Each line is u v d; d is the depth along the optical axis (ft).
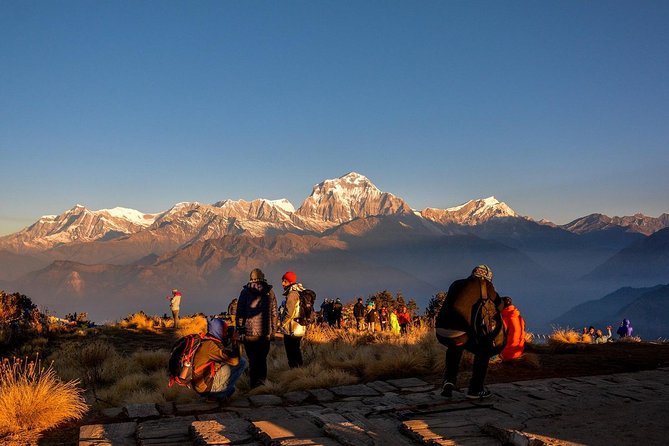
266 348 33.37
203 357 27.78
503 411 22.39
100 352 48.96
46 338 71.51
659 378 30.37
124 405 30.07
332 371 33.24
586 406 23.12
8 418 23.73
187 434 21.57
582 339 56.59
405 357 33.76
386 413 23.21
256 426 20.68
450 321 24.91
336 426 19.72
